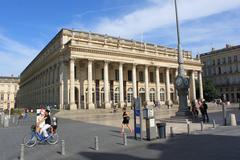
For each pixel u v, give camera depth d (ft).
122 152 39.50
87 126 83.82
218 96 260.21
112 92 193.36
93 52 169.48
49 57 200.44
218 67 286.05
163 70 229.66
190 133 58.29
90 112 147.43
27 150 43.68
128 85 205.26
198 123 79.36
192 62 239.30
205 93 258.78
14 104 392.88
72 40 161.79
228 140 46.62
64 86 170.09
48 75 214.07
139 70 216.74
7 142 53.21
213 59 291.79
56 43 193.36
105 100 172.76
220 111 154.40
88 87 166.71
